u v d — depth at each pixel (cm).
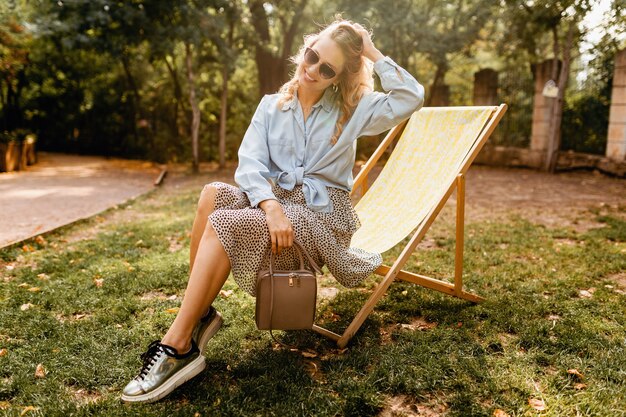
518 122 1388
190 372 217
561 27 1246
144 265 399
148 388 209
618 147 1120
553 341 260
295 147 246
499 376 226
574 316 296
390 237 297
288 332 274
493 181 1048
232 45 1354
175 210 673
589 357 246
